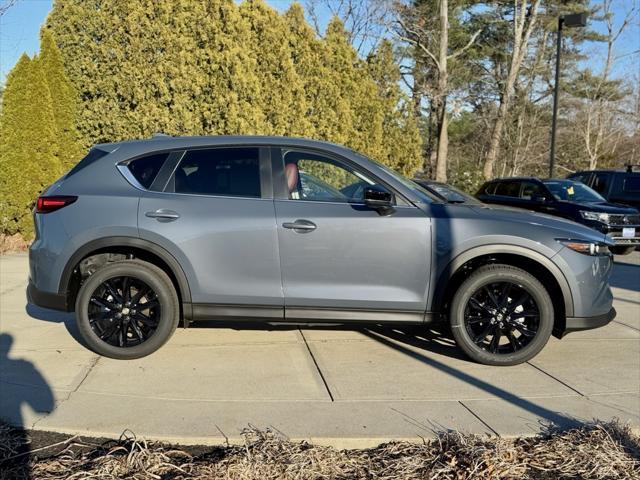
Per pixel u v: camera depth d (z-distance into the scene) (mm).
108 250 4836
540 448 3371
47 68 11305
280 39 12320
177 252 4629
